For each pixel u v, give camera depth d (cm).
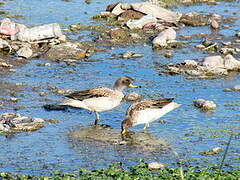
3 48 2212
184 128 1531
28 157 1327
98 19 2800
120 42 2434
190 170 1232
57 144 1413
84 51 2252
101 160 1319
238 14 3019
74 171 1241
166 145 1413
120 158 1331
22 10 2903
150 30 2620
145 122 1519
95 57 2223
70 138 1455
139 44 2420
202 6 3206
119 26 2686
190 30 2678
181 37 2536
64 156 1338
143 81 1948
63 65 2114
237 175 1198
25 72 2014
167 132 1506
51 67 2086
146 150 1382
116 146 1410
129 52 2258
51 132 1492
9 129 1496
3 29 2328
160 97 1781
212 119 1596
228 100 1764
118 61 2178
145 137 1473
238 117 1611
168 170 1241
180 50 2344
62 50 2233
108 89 1602
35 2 3106
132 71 2059
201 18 2877
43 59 2180
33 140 1433
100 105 1570
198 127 1537
